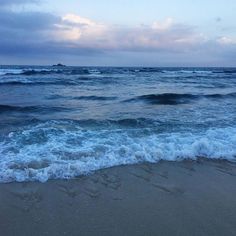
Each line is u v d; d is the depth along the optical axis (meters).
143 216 3.84
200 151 6.32
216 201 4.29
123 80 33.81
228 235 3.45
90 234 3.43
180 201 4.27
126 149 6.16
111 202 4.21
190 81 34.75
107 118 9.91
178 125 8.72
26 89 20.89
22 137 6.89
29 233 3.44
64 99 15.48
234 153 6.34
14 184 4.62
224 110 12.23
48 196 4.32
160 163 5.71
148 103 14.34
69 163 5.38
